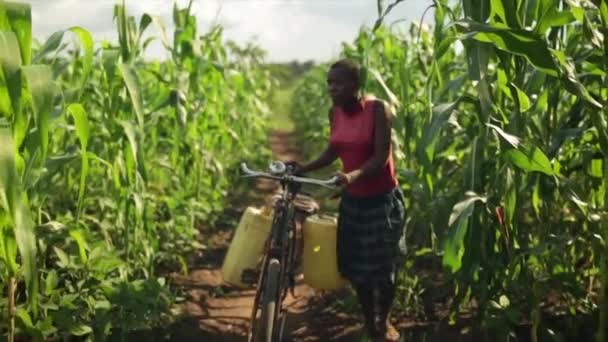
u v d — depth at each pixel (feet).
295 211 11.51
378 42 22.66
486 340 12.24
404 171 13.64
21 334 11.20
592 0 10.16
